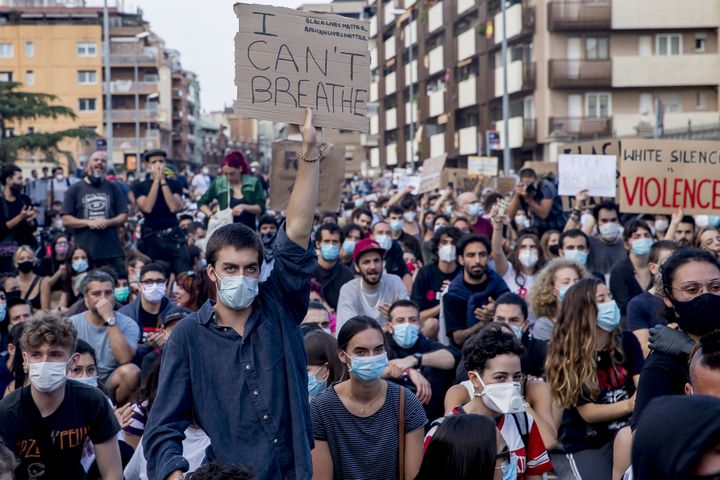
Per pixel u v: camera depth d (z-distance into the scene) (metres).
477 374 5.65
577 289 6.48
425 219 17.22
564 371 6.42
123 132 97.50
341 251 12.74
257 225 14.63
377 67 78.38
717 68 46.16
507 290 9.31
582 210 13.49
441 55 60.19
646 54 46.62
